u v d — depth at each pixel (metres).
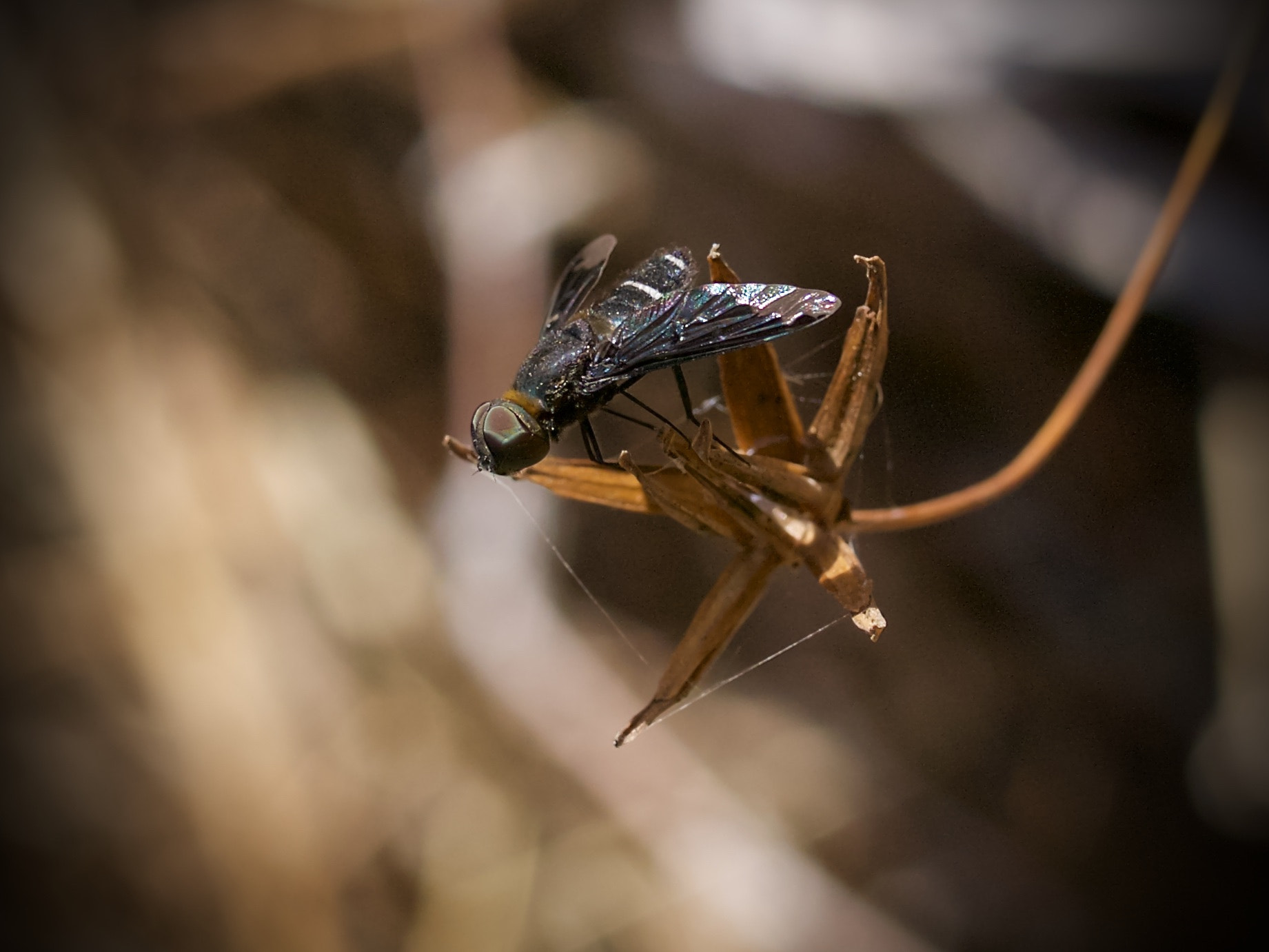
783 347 0.18
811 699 0.20
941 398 0.20
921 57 0.18
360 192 0.20
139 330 0.18
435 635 0.18
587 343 0.14
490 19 0.19
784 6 0.18
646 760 0.18
